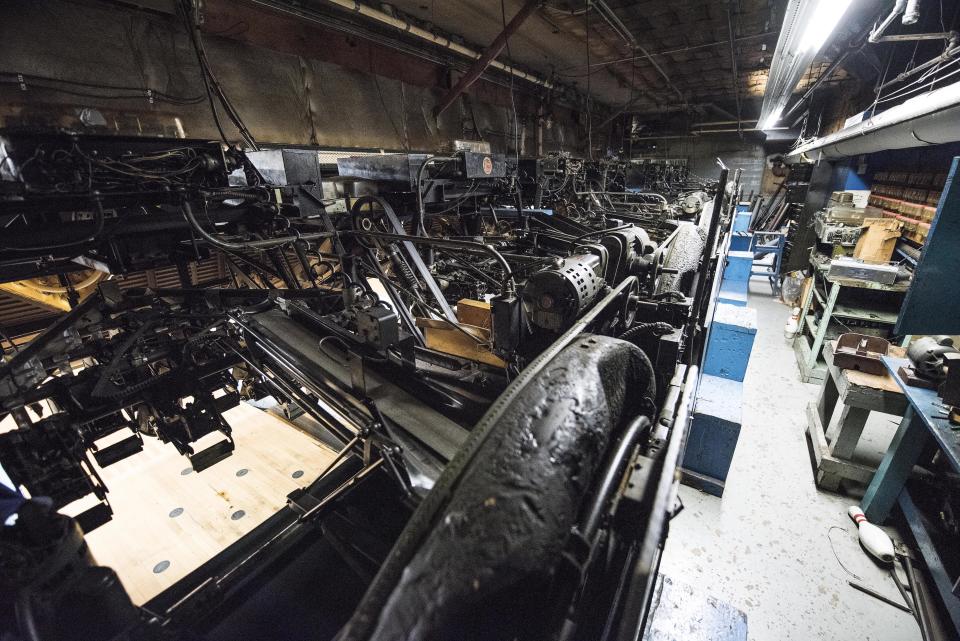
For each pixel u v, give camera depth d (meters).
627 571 1.06
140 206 1.77
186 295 2.10
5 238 1.51
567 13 5.71
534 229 3.84
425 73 6.77
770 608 2.30
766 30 6.68
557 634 0.75
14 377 1.52
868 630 2.17
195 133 4.18
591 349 1.07
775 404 4.26
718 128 14.19
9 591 0.76
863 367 2.94
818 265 5.08
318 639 1.30
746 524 2.83
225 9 4.25
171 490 2.55
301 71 5.03
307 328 1.84
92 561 0.88
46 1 3.28
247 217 2.33
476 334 2.23
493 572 0.71
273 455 2.85
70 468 1.56
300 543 1.54
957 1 4.57
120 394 1.75
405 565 0.73
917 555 2.49
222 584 1.39
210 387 2.24
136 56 3.75
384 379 1.48
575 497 0.82
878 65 6.53
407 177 3.03
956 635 2.08
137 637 0.93
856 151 6.03
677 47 7.51
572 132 11.55
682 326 2.11
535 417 0.86
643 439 1.14
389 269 3.54
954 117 3.11
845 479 3.15
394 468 1.21
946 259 2.46
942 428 2.09
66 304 3.40
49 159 1.43
